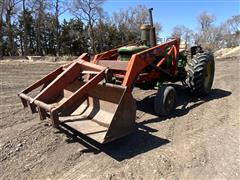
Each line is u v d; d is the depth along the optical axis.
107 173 3.92
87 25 54.00
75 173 3.97
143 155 4.41
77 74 5.24
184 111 6.45
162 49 6.25
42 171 4.05
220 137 4.99
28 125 5.75
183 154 4.39
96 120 5.00
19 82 11.26
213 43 61.84
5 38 48.12
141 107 6.78
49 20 50.97
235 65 15.65
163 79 7.01
